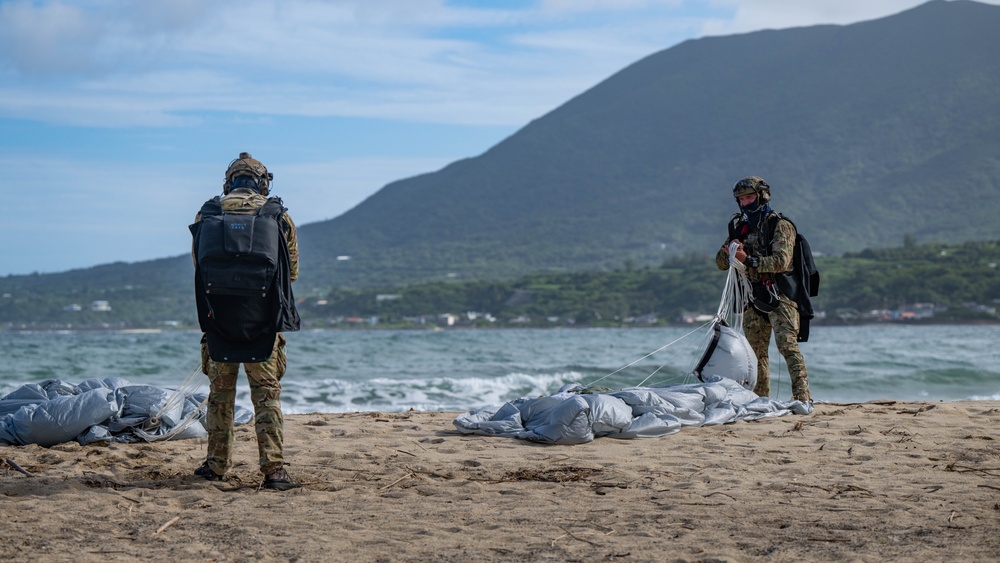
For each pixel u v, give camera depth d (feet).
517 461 18.84
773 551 11.96
